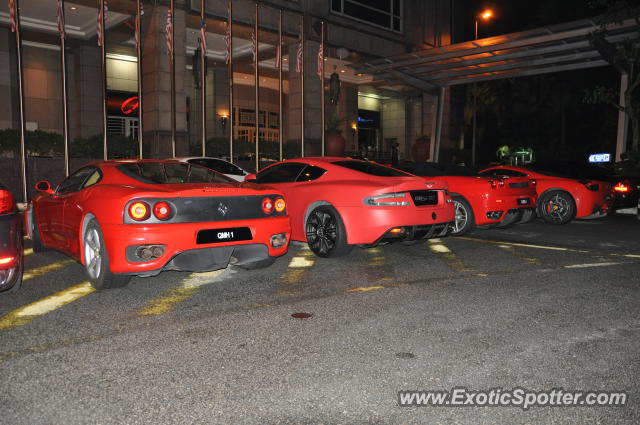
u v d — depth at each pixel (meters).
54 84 24.88
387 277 5.56
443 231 6.71
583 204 10.23
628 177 11.63
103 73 14.08
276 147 21.72
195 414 2.53
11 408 2.57
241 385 2.86
